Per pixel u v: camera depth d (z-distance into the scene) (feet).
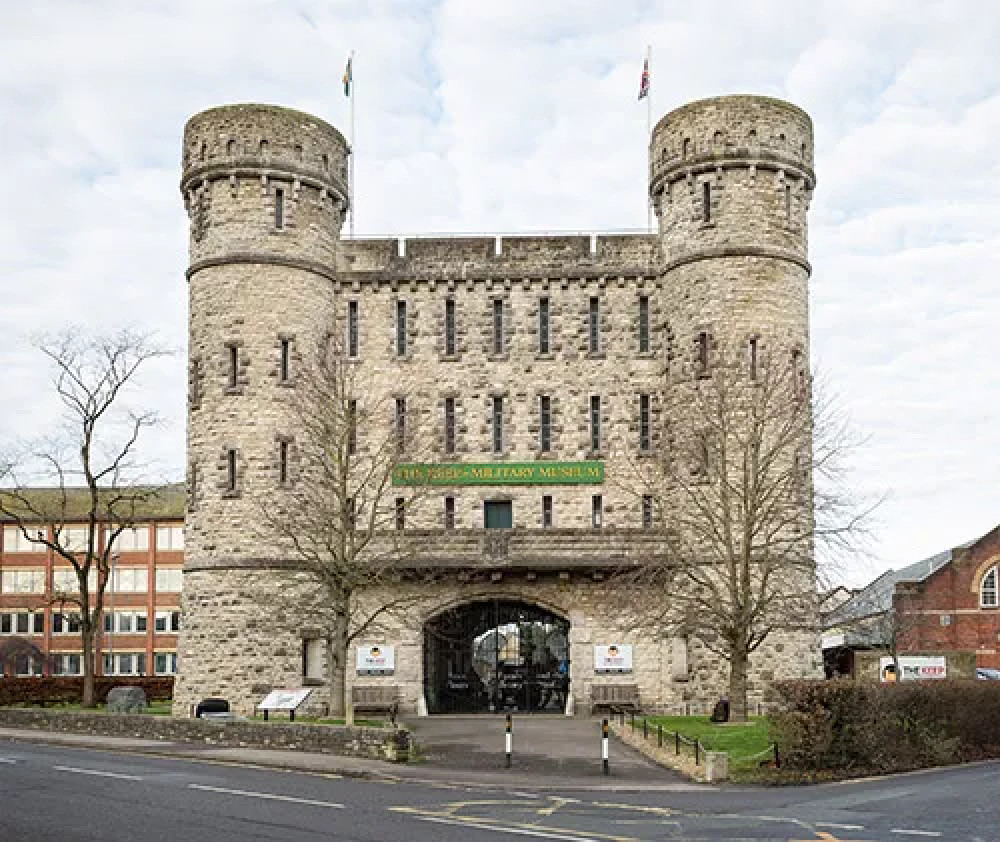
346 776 95.25
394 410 166.81
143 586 319.68
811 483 156.04
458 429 166.71
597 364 167.12
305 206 163.32
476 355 167.94
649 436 165.68
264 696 151.23
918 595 237.04
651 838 63.36
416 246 169.58
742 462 147.33
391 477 164.25
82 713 133.90
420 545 157.69
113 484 199.82
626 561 155.84
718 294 156.35
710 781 92.43
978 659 232.53
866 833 65.36
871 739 99.50
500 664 164.55
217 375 158.40
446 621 164.96
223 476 156.25
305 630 155.22
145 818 70.08
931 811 74.02
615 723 139.23
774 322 155.84
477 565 156.76
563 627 164.66
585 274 167.94
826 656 229.45
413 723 144.25
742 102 158.71
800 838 63.52
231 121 161.07
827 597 134.62
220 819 69.77
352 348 168.45
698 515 143.23
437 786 89.10
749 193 157.89
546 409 167.43
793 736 97.76
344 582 137.18
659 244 167.43
